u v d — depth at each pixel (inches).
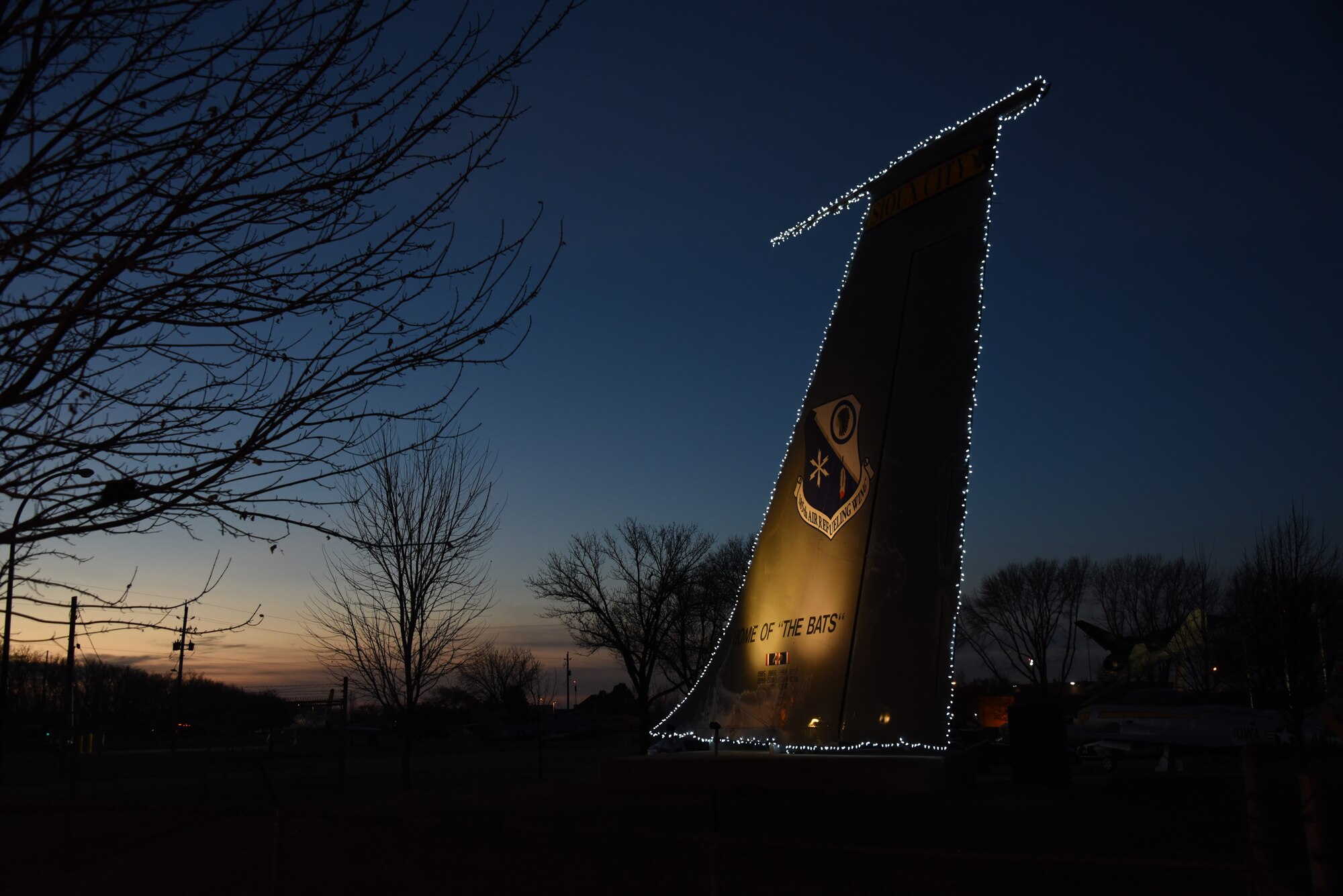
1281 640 932.0
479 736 2367.1
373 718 2301.9
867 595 595.2
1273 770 669.3
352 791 770.8
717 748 642.8
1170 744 866.8
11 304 161.9
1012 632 2450.8
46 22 156.9
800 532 655.1
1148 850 310.8
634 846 346.6
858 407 636.7
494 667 3282.5
